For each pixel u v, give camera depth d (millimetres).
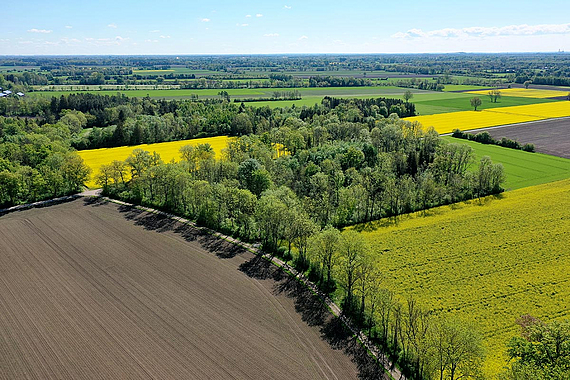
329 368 48875
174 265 72750
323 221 90438
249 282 67125
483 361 47156
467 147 120312
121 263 73625
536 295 62531
